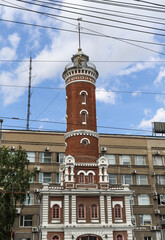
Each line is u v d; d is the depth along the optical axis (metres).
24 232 58.16
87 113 52.41
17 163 48.78
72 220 44.12
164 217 65.12
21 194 46.97
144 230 62.06
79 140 50.25
